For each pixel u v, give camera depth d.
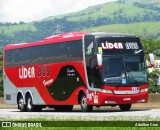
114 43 38.31
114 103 37.72
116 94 37.69
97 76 37.69
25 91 46.28
